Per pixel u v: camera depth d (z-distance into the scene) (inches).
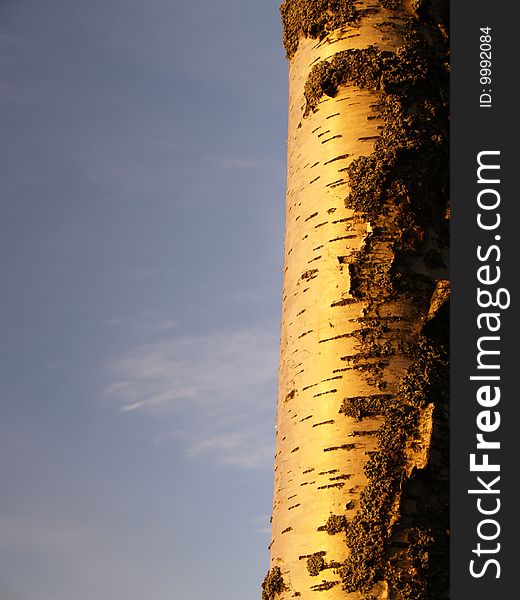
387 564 229.6
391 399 245.4
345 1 293.9
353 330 254.2
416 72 281.0
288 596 241.3
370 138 274.2
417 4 289.4
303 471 247.9
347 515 236.5
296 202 284.5
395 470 237.9
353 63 283.3
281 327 281.3
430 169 269.9
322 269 265.1
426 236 263.9
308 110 289.6
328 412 248.5
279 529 253.4
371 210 265.6
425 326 252.8
